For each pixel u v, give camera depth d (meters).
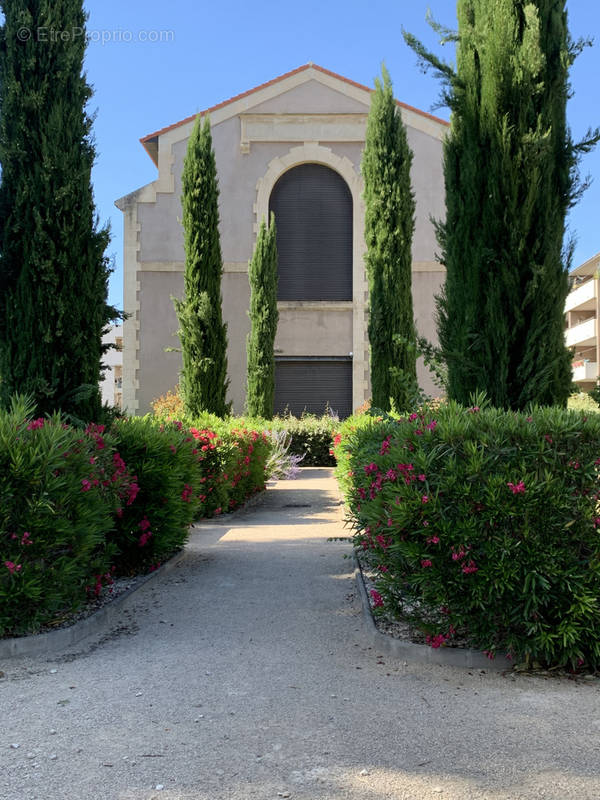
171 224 22.97
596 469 3.93
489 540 3.96
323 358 23.02
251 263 20.89
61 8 7.26
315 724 3.12
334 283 23.41
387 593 4.39
